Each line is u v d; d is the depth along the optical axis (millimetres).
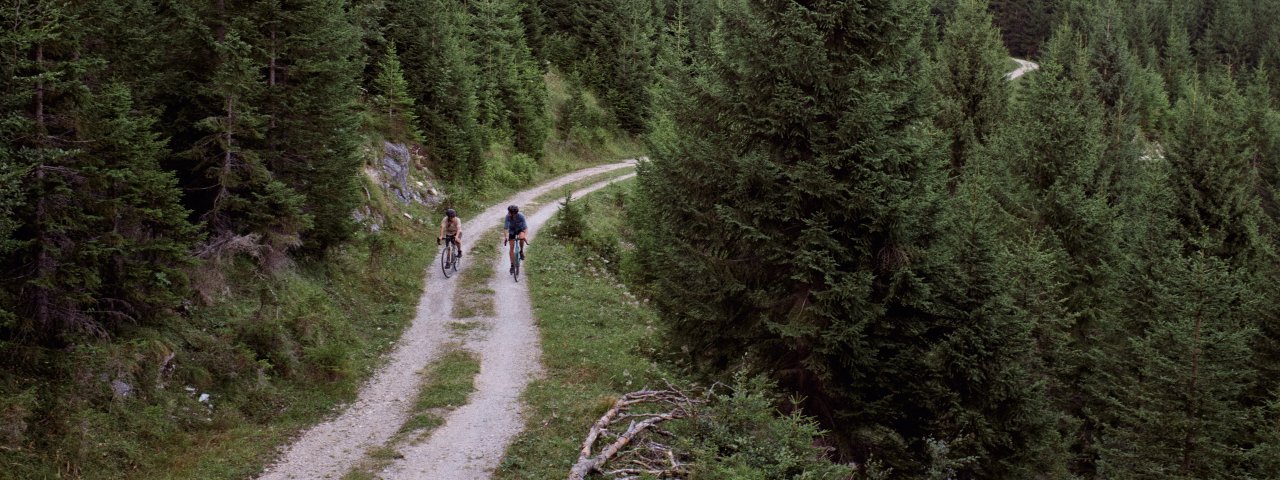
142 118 10438
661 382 12812
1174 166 23312
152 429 9391
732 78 11883
